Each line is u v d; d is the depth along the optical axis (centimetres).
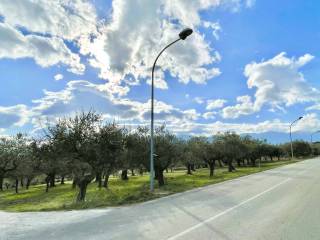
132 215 1077
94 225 927
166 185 2600
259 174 3181
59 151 2027
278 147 9294
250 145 5991
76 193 3006
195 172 5581
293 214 982
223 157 4853
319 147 13175
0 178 4328
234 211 1076
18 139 4259
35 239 780
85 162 2116
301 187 1786
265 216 966
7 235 840
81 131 2038
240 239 704
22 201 2784
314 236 713
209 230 798
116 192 2539
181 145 2983
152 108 1931
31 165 3991
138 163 2723
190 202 1357
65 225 948
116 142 2156
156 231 809
